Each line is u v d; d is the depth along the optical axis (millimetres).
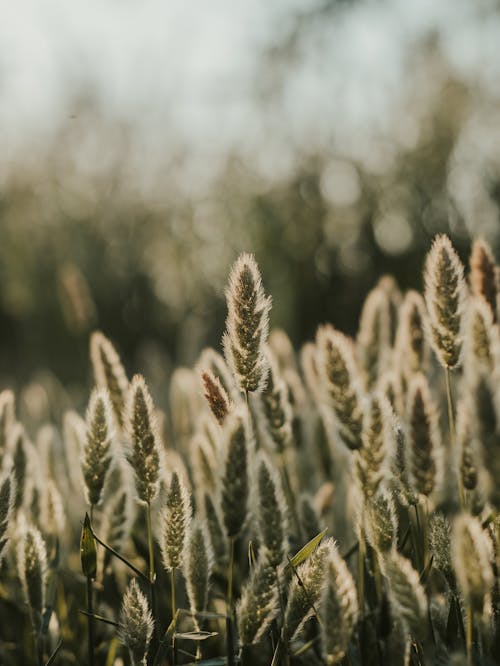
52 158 15414
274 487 1451
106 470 1592
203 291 11875
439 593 1923
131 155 14906
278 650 1489
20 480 2010
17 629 2043
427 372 2023
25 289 13141
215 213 12281
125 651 1961
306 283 10906
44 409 4262
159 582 2119
